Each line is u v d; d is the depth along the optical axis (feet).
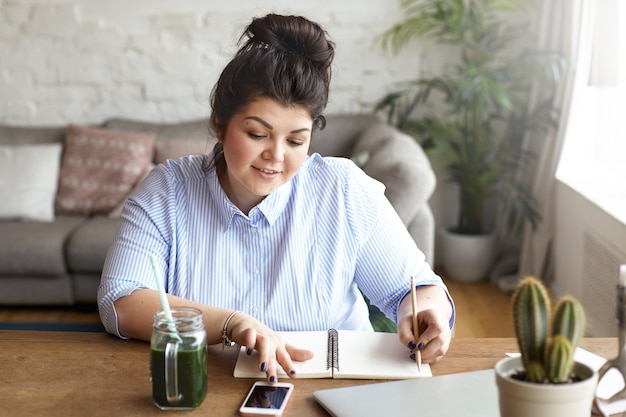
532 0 12.68
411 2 13.58
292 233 5.04
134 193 5.19
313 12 14.02
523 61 12.31
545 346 3.00
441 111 14.15
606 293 9.80
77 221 12.80
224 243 5.02
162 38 14.24
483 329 11.30
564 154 11.98
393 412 3.66
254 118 4.40
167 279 5.07
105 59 14.32
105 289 4.79
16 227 12.31
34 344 4.58
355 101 14.24
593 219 10.30
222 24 14.15
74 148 13.44
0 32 14.23
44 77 14.35
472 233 13.60
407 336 4.36
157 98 14.39
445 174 14.29
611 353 4.49
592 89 11.62
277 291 5.00
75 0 14.14
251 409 3.72
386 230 5.21
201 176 5.12
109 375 4.16
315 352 4.40
